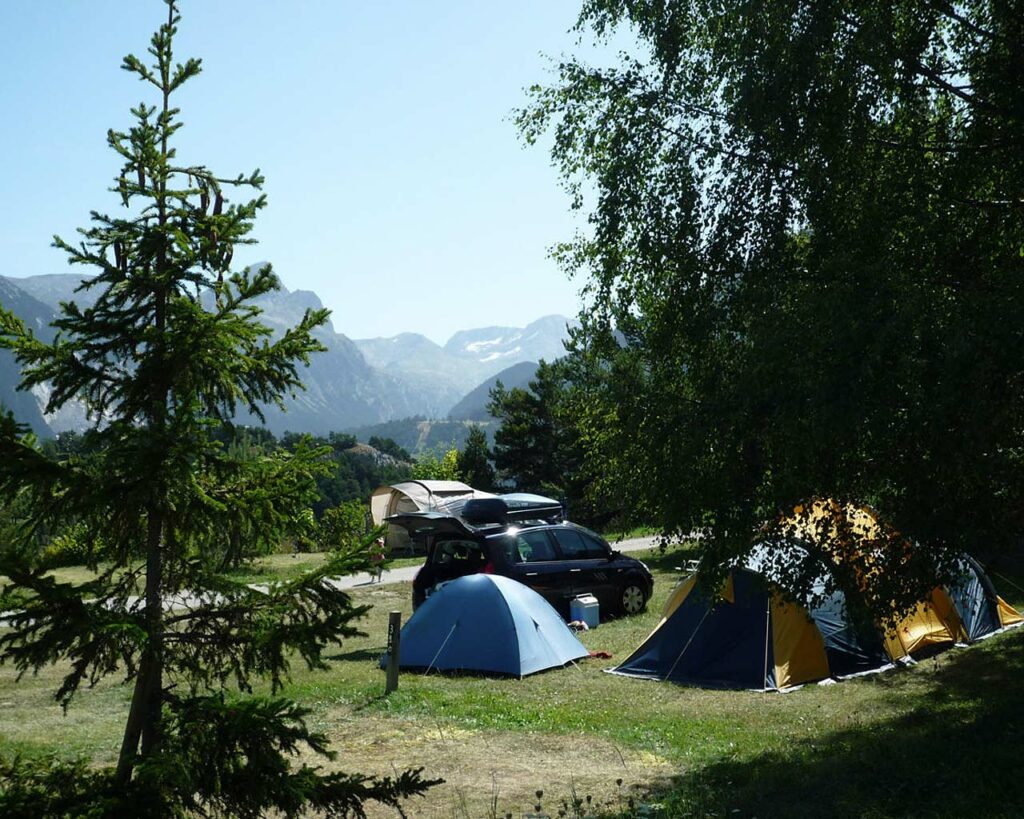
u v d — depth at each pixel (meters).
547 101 11.92
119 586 4.84
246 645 4.89
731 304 9.89
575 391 12.33
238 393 5.02
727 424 9.20
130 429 4.49
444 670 14.09
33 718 11.35
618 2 11.01
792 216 9.94
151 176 4.89
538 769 9.20
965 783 7.21
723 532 9.33
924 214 9.16
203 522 4.95
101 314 4.77
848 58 9.44
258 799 4.52
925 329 7.72
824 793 7.49
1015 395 8.06
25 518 4.64
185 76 5.00
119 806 4.29
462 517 20.03
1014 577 18.92
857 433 8.29
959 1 10.29
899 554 9.50
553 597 17.41
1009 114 9.12
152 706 4.82
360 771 9.05
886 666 13.42
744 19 10.05
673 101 10.77
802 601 9.68
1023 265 9.05
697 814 7.25
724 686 12.78
